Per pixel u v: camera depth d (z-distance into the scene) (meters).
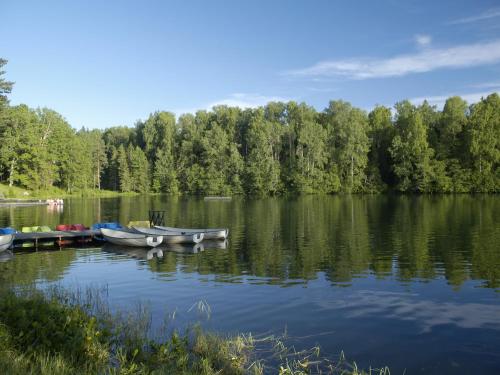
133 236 25.61
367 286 15.50
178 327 11.16
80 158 89.94
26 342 8.41
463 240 25.31
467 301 13.59
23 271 18.92
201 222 38.28
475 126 75.81
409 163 79.44
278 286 15.59
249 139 91.44
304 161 86.56
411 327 11.33
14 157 77.56
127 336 9.91
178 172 100.00
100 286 15.86
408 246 23.75
